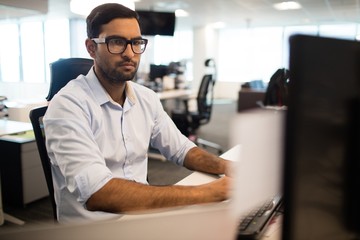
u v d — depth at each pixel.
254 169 0.38
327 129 0.44
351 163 0.48
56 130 0.93
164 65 5.37
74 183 0.84
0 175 2.35
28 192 2.52
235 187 0.38
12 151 2.47
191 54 10.40
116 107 1.12
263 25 9.98
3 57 7.49
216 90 11.51
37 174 2.58
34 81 6.95
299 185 0.41
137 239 0.39
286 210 0.41
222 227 0.41
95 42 1.05
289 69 0.39
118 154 1.11
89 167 0.85
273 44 10.22
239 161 0.37
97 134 1.06
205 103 4.15
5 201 2.56
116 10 1.03
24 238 0.35
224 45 11.32
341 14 7.55
